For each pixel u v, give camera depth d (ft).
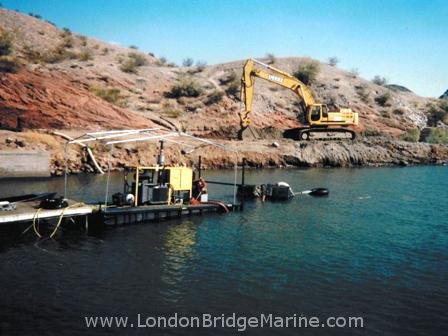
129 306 42.32
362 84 334.24
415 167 197.06
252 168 177.17
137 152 156.66
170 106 233.96
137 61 300.61
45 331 37.14
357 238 69.87
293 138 212.02
